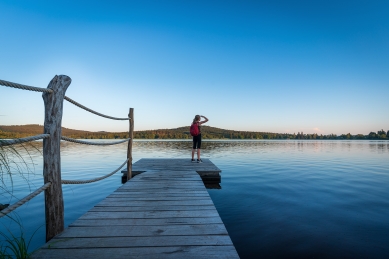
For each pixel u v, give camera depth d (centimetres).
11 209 156
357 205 458
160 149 2223
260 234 323
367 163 1170
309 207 445
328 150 2302
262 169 944
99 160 1227
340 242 298
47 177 210
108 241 204
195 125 816
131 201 339
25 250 180
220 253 185
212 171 664
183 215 277
